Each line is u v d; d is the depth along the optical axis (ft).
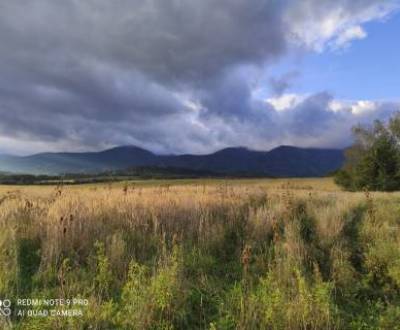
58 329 14.32
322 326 15.62
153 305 15.67
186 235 25.61
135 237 23.99
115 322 15.08
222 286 19.30
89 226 23.70
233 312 16.42
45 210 28.25
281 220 30.27
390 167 152.05
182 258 20.61
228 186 51.60
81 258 20.92
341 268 20.68
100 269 18.39
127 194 38.88
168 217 27.86
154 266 19.12
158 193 41.39
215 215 30.86
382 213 33.68
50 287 17.94
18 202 31.71
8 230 22.31
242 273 20.88
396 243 23.61
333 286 18.52
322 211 32.50
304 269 20.12
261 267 21.34
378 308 17.87
